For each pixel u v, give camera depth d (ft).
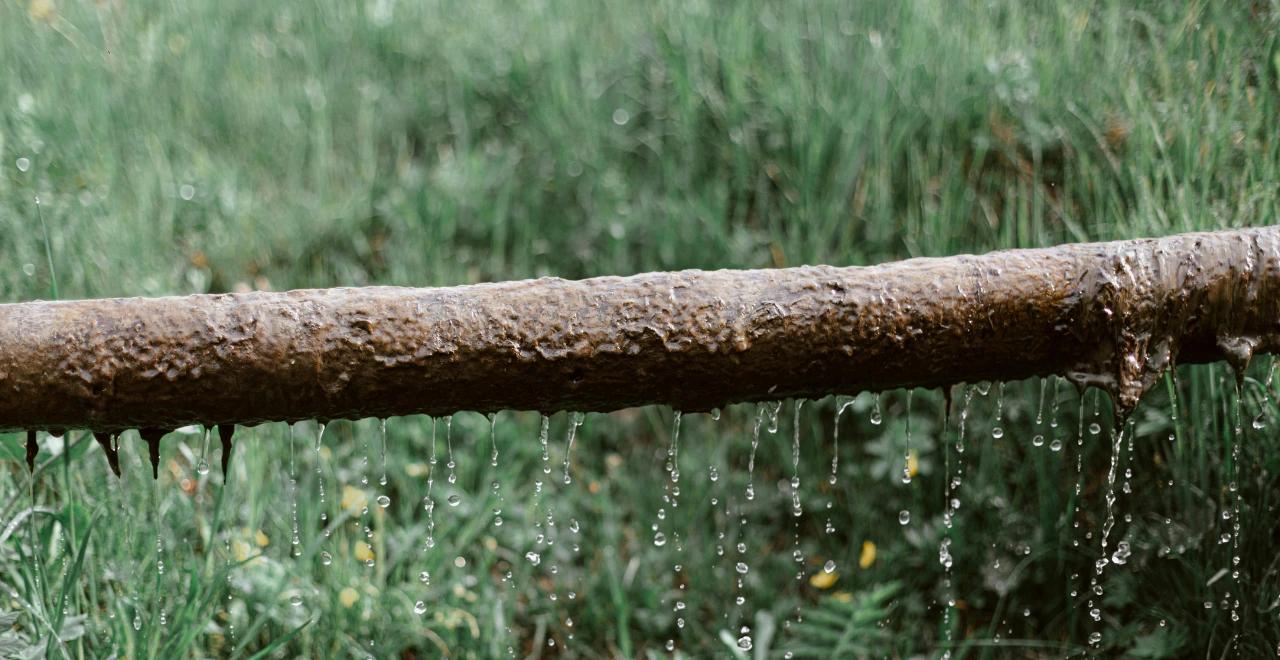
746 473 12.39
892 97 12.97
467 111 15.43
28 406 6.12
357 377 6.19
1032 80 12.09
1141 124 10.70
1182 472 9.64
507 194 14.15
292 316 6.14
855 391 6.80
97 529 8.78
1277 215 9.41
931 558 11.04
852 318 6.32
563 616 10.94
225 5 16.57
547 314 6.24
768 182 13.61
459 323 6.20
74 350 6.02
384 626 9.82
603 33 15.70
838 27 14.15
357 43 16.37
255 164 14.44
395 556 10.23
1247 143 10.01
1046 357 6.69
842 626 10.75
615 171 14.20
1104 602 10.25
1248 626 9.05
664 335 6.25
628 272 13.67
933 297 6.37
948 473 10.34
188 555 9.34
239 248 13.29
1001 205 12.01
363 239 13.84
